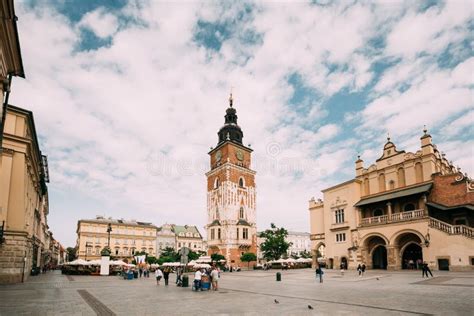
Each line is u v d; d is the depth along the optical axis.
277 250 78.50
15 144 31.23
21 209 30.80
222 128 84.69
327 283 28.42
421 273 33.72
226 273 55.16
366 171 51.06
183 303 17.34
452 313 12.99
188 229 134.25
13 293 22.33
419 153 44.19
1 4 13.52
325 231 54.16
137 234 115.06
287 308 15.24
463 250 34.25
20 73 18.19
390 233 42.25
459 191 38.94
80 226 105.75
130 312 14.52
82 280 37.41
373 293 20.06
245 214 79.31
